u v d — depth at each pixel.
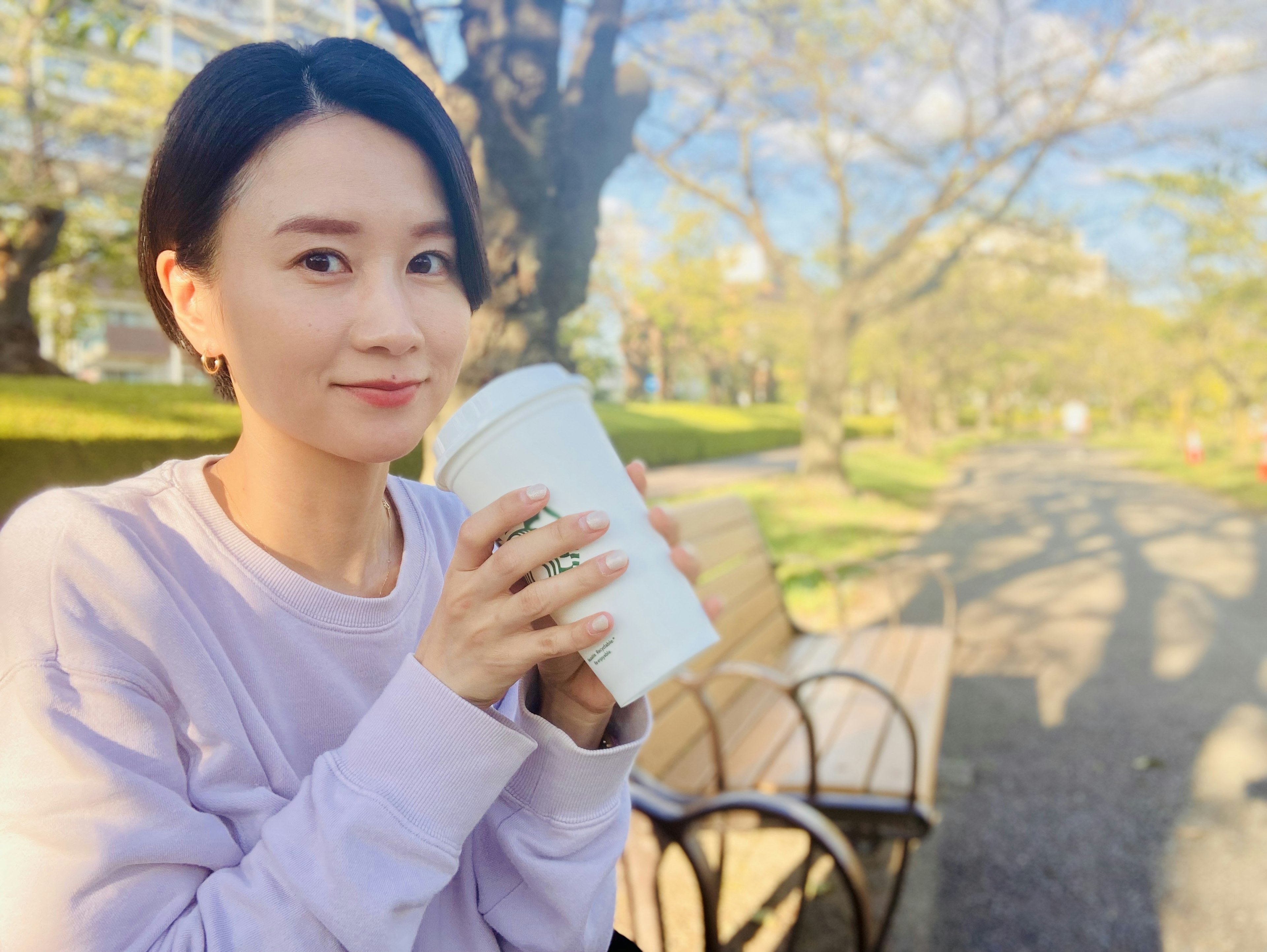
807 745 2.90
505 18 3.02
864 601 7.68
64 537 0.72
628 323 22.20
